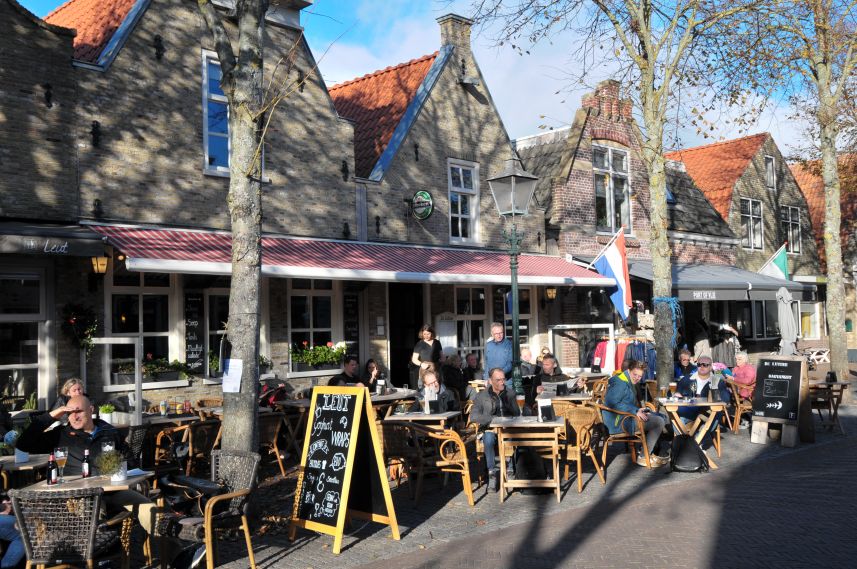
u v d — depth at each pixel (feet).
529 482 29.40
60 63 36.40
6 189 34.42
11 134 34.71
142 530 23.76
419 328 54.03
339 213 47.78
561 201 63.41
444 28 57.00
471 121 57.16
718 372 44.57
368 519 24.98
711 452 39.42
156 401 38.78
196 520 21.04
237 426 24.93
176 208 40.29
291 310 45.37
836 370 59.31
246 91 25.72
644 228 71.56
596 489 31.24
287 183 45.11
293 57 45.62
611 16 48.96
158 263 32.94
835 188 59.57
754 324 86.94
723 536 23.95
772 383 41.86
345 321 48.16
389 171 50.96
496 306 58.85
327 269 39.45
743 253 86.79
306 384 45.50
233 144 25.82
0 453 26.22
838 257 59.52
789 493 29.81
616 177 69.51
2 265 34.32
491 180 38.27
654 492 30.40
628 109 60.85
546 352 47.11
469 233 56.90
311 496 24.27
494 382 33.42
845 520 25.63
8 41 34.76
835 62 60.03
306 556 22.63
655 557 21.90
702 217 79.97
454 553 22.62
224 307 42.24
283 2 45.16
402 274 42.65
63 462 22.58
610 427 35.53
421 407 36.35
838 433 45.27
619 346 62.28
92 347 36.83
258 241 25.84
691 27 47.52
